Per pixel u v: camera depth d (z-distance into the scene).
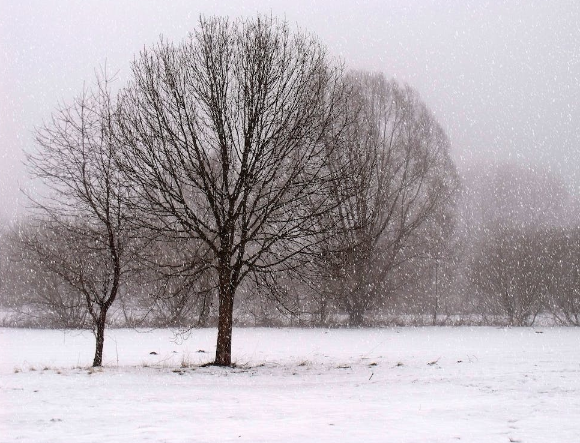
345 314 45.91
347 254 18.64
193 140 17.73
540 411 9.82
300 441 7.46
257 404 11.02
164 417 9.45
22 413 9.59
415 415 9.63
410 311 48.53
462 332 36.66
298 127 17.72
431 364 18.59
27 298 37.28
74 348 24.98
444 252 45.28
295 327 39.84
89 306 17.30
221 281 18.31
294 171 17.72
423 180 43.38
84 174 16.70
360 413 9.90
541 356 20.81
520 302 44.62
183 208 17.69
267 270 18.08
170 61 18.27
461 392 12.39
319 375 16.44
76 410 9.96
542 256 44.84
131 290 29.48
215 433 8.05
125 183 17.00
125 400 11.22
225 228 17.84
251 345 27.70
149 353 23.02
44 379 13.79
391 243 41.94
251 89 17.88
